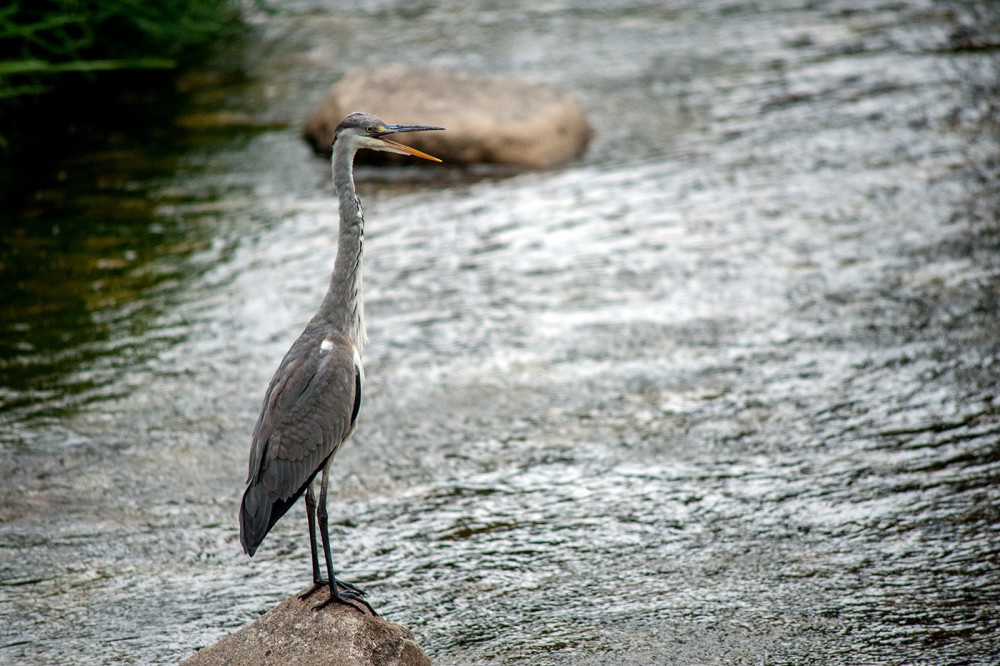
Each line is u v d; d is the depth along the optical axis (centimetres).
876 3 2594
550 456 1106
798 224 1592
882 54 2253
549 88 1947
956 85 2073
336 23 2509
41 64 1748
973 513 987
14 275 1459
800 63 2228
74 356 1277
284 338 1321
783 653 827
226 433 1140
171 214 1647
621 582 921
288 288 1441
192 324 1351
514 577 932
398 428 1159
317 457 750
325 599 751
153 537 987
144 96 2075
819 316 1349
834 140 1870
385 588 921
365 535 994
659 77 2177
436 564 952
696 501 1027
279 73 2202
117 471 1077
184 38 2169
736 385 1216
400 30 2464
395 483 1070
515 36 2422
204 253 1533
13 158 1814
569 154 1864
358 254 791
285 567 955
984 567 916
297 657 711
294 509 1044
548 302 1412
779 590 902
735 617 872
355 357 777
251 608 896
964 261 1456
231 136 1925
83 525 999
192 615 887
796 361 1256
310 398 750
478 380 1245
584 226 1619
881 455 1082
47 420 1153
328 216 1653
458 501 1040
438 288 1452
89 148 1866
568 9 2622
